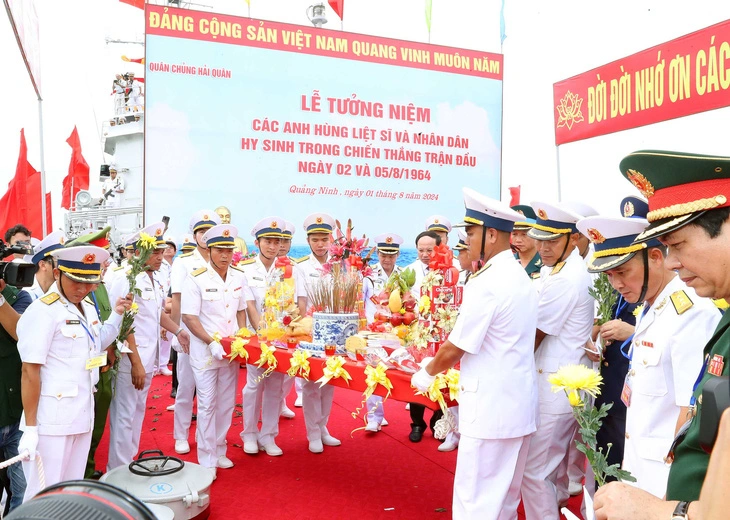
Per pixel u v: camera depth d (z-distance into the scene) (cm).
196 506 332
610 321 301
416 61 1020
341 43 972
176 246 803
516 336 263
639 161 137
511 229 271
